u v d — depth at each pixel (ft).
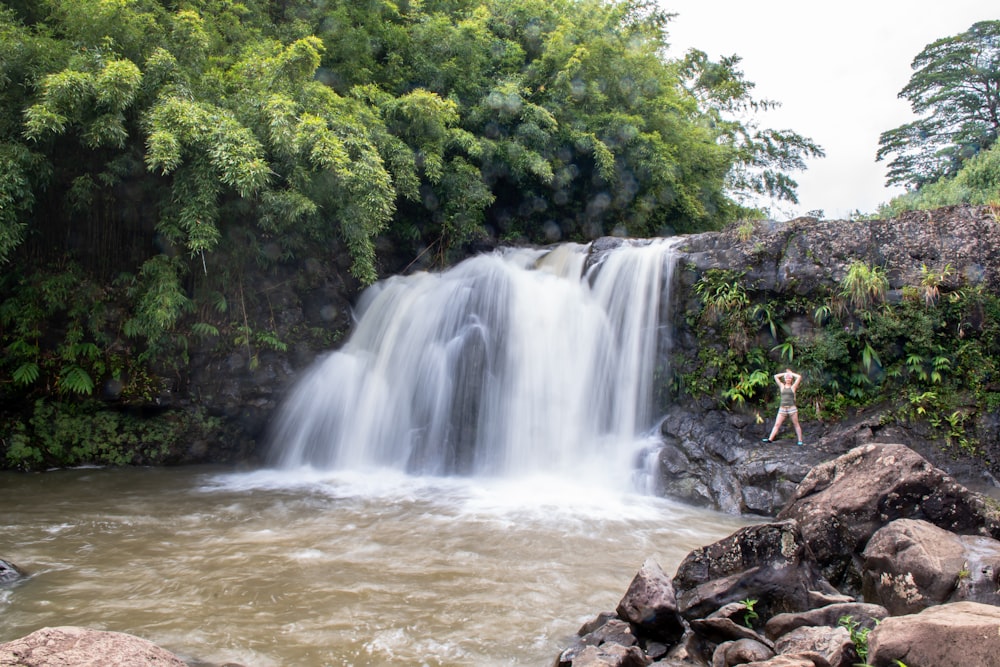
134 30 37.19
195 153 36.06
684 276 40.29
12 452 38.55
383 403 43.70
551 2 67.21
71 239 40.65
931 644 12.32
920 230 37.63
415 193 48.14
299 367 45.55
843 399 36.35
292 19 53.11
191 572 22.36
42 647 13.26
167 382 42.16
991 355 35.27
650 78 66.95
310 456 43.65
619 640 15.87
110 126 33.96
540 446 40.81
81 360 40.42
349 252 45.88
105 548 24.95
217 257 41.88
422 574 22.53
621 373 41.04
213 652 16.30
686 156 68.74
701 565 17.83
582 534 27.89
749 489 32.55
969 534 18.53
